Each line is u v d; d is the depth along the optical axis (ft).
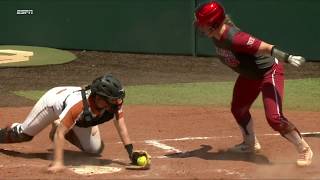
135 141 90.48
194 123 104.47
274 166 73.82
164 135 95.04
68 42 218.59
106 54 210.38
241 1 196.34
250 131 80.84
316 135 94.84
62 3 216.74
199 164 74.90
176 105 123.65
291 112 116.26
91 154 80.89
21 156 78.84
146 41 210.59
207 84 155.22
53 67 183.01
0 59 190.60
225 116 110.63
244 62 71.82
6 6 222.69
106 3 212.23
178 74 173.78
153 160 77.41
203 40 203.31
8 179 65.87
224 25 70.54
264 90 72.79
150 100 130.72
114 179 66.28
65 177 66.85
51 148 84.69
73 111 68.59
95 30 215.31
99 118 70.64
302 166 72.43
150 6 207.72
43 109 73.77
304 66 184.75
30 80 161.79
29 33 222.69
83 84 157.79
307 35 190.90
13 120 106.52
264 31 195.52
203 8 70.03
